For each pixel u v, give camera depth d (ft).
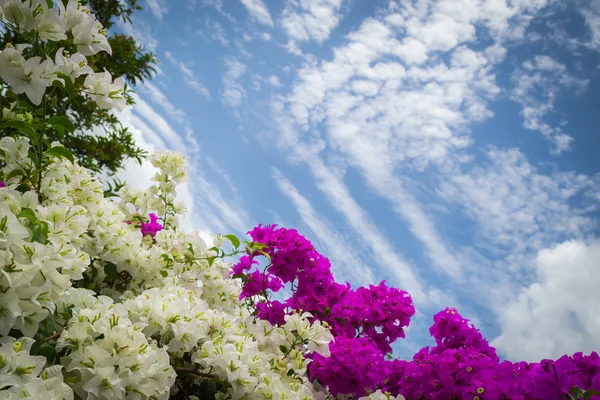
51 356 5.52
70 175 9.04
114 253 8.68
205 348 7.03
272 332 8.59
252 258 11.97
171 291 8.02
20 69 5.67
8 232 4.88
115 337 5.51
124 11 27.99
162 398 5.98
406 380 9.06
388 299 11.77
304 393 7.63
